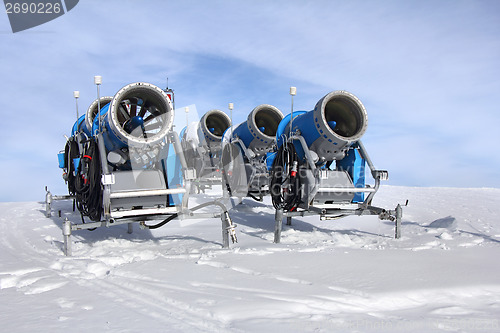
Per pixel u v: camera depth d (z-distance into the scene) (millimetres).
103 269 4336
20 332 2479
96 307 2996
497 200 12117
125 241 6160
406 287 3453
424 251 5234
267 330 2473
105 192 5277
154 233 7207
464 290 3451
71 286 3629
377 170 6727
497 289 3510
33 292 3461
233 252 5160
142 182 5832
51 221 8812
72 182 8883
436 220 7949
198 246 5770
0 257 5211
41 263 4832
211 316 2773
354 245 5836
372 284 3566
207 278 3773
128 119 6223
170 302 3102
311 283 3619
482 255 4980
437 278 3779
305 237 6562
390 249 5391
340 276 3857
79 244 6062
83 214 6336
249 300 3070
